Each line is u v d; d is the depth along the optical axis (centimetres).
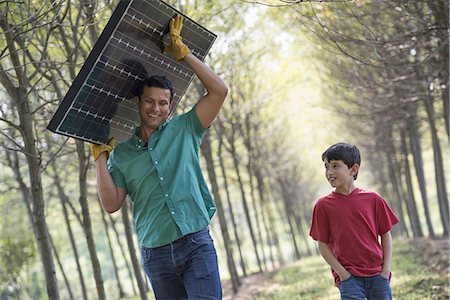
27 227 1877
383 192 2833
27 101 580
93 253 748
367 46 816
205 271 358
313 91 1850
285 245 3775
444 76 920
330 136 2569
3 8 582
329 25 870
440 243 1463
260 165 1941
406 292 849
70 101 352
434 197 3953
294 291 1111
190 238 361
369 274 420
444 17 763
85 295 1473
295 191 2650
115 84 371
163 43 383
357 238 420
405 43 832
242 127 1697
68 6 551
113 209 375
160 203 362
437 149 1468
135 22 357
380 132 1862
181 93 426
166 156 368
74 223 2470
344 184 427
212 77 373
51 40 824
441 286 839
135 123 397
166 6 365
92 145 380
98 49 349
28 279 1953
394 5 738
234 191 2514
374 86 948
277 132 2039
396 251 1565
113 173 376
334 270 427
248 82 1480
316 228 434
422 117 1588
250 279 1650
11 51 556
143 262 378
